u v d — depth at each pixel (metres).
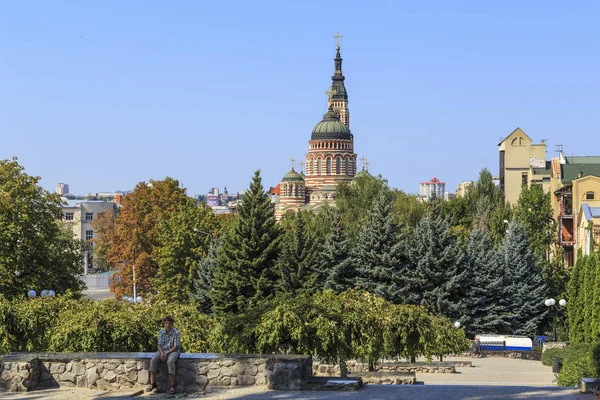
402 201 120.31
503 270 78.88
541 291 79.81
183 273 100.81
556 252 100.12
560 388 23.64
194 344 38.59
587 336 54.34
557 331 81.12
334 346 34.19
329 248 81.56
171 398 23.36
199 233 100.88
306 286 79.88
